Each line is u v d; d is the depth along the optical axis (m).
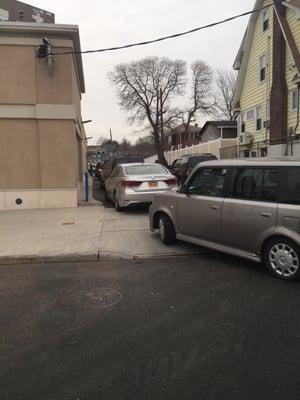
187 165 20.94
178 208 7.89
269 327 4.50
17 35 13.54
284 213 5.97
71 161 14.11
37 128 13.95
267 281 6.08
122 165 13.49
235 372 3.59
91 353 3.99
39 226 10.70
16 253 7.77
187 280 6.22
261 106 26.52
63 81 13.88
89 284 6.17
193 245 8.31
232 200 6.76
